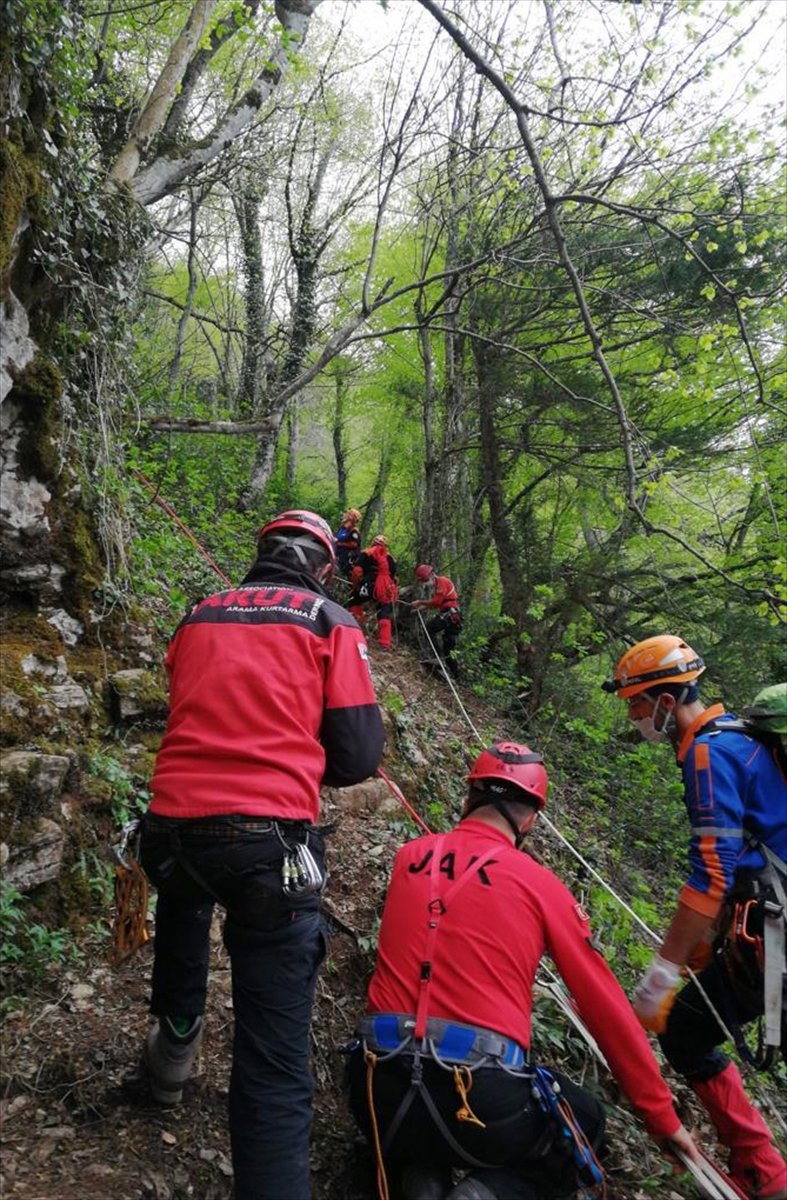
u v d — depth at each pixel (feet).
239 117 23.49
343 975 11.60
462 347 42.78
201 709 7.86
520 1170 7.94
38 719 11.99
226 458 43.42
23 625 13.26
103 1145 8.11
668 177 30.37
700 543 42.52
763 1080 13.09
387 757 19.72
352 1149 9.07
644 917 16.38
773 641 35.76
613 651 38.60
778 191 28.76
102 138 25.99
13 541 13.21
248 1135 7.03
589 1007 8.54
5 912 9.82
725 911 9.32
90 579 14.37
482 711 34.35
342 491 76.38
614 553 39.17
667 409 38.86
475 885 8.62
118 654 14.65
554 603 38.78
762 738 9.43
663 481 18.75
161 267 61.52
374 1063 7.93
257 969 7.40
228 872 7.27
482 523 45.70
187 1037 8.39
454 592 37.63
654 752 30.48
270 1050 7.25
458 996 8.01
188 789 7.50
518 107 15.60
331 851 14.48
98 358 16.22
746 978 9.05
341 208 46.37
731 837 8.93
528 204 35.22
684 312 34.91
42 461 13.53
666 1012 8.98
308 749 7.82
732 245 32.04
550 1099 7.89
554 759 29.55
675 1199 9.52
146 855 7.82
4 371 12.82
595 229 34.17
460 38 15.05
